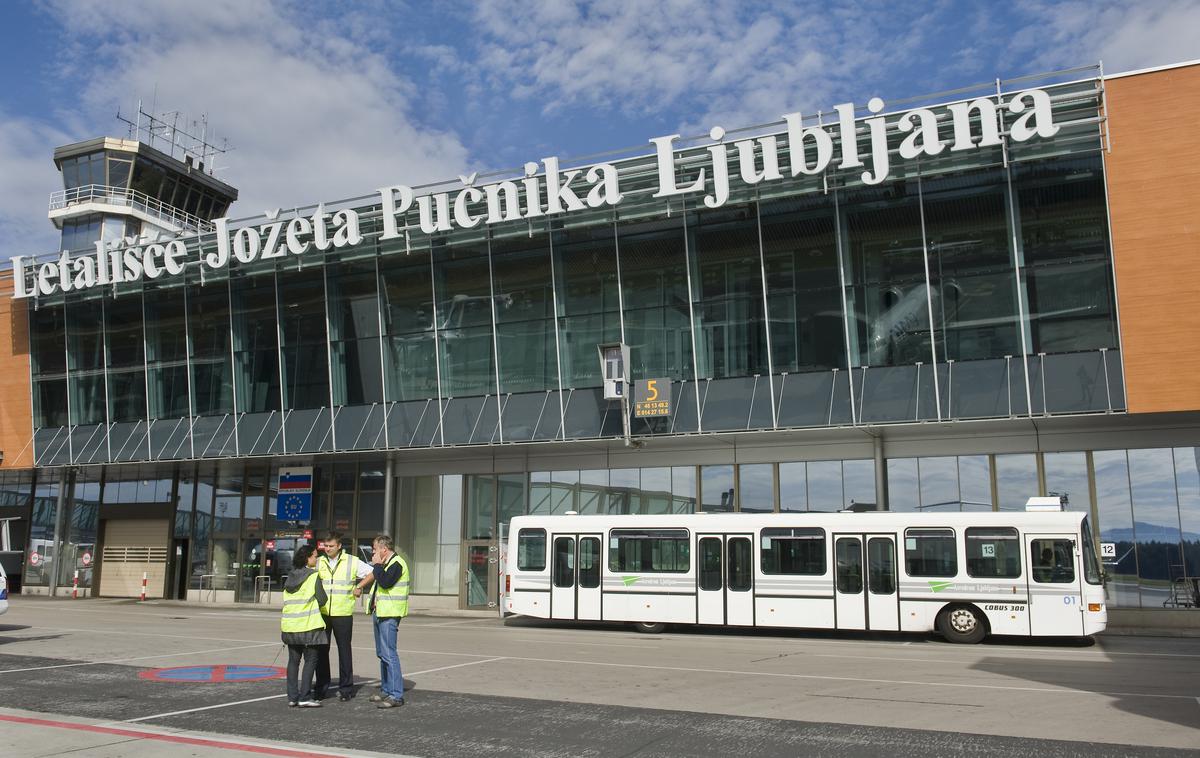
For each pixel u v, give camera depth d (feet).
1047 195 81.82
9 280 131.95
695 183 89.97
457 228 101.30
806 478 96.94
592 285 98.68
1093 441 86.58
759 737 32.42
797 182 87.97
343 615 39.96
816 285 89.81
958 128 80.79
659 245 95.14
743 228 91.81
